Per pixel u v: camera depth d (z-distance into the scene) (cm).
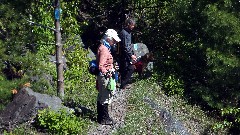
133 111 1012
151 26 1780
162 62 1416
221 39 1280
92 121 923
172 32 1612
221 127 1148
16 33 1048
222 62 1263
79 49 1383
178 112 1160
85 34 1845
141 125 946
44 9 1220
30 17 1073
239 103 1298
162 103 1158
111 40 858
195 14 1398
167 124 1012
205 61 1358
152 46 1742
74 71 1212
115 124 927
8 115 909
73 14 1548
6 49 1038
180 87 1285
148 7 1800
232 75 1266
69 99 1019
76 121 884
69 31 1468
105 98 899
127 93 1113
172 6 1570
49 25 1248
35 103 910
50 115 871
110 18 1886
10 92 971
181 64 1387
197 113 1194
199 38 1371
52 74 1164
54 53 1280
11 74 1059
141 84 1199
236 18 1259
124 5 1828
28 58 1059
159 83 1295
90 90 1129
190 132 1081
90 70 880
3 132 877
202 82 1349
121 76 1119
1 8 1005
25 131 860
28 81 1037
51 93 1034
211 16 1277
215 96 1266
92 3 1867
